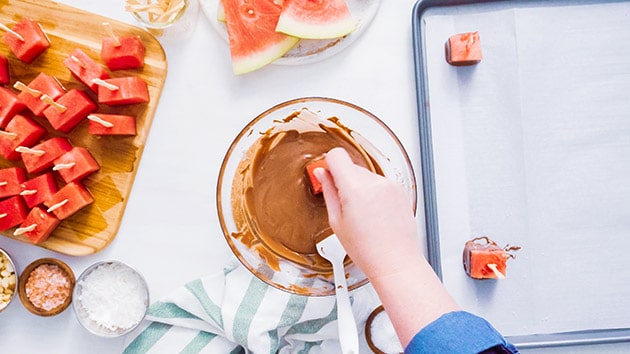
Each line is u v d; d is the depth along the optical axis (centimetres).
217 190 71
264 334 74
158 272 77
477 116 77
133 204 77
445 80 77
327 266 73
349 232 58
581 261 77
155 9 72
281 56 76
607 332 76
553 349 77
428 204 76
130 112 76
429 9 77
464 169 77
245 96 77
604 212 77
